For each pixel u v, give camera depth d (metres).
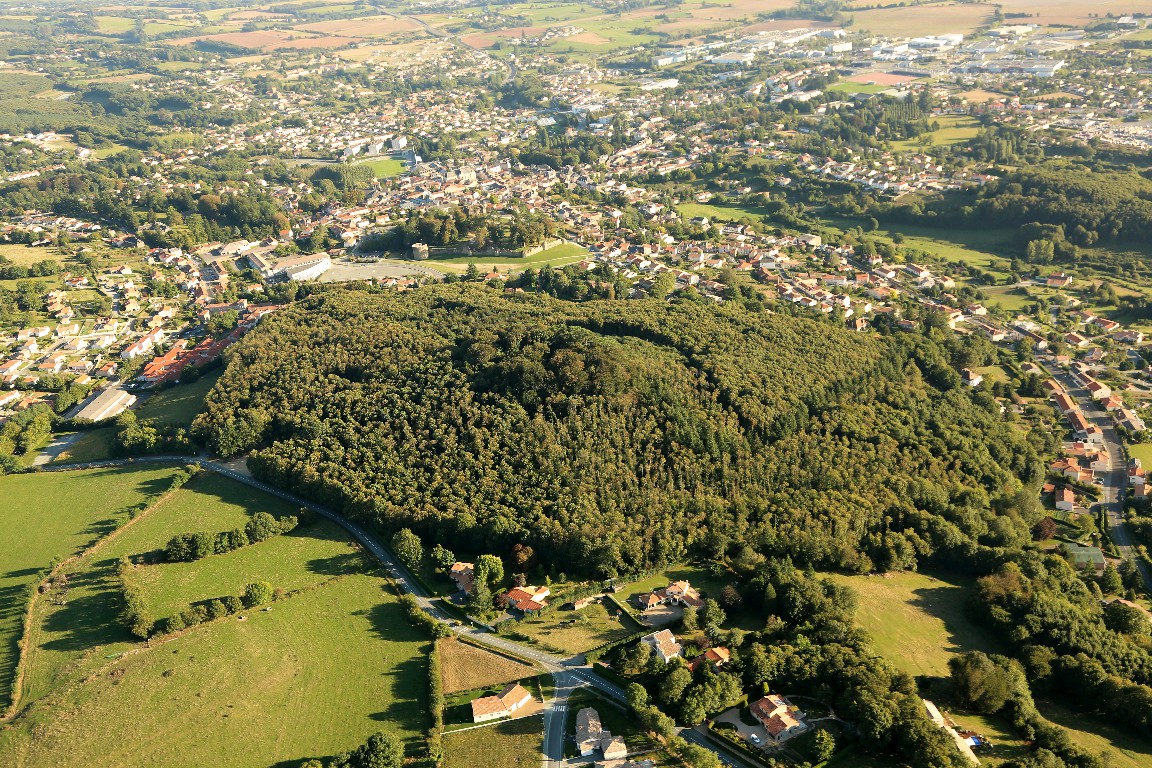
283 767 167.62
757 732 171.62
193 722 178.50
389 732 173.75
